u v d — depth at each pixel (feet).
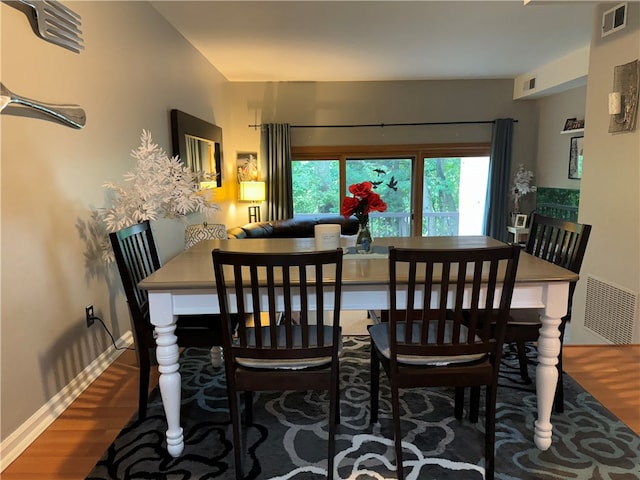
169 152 12.01
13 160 6.01
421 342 5.21
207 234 11.10
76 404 7.20
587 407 6.99
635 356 8.81
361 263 6.35
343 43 13.83
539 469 5.57
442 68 17.47
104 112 8.53
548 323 5.67
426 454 5.89
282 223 18.21
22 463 5.79
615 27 9.78
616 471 5.51
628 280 9.65
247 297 5.70
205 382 8.06
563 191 17.92
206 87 15.62
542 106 19.48
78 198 7.64
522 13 11.32
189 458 5.88
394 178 20.68
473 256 4.77
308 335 5.59
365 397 7.45
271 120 19.80
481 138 20.10
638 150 9.24
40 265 6.59
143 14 10.31
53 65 6.91
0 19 5.77
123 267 6.25
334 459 5.76
